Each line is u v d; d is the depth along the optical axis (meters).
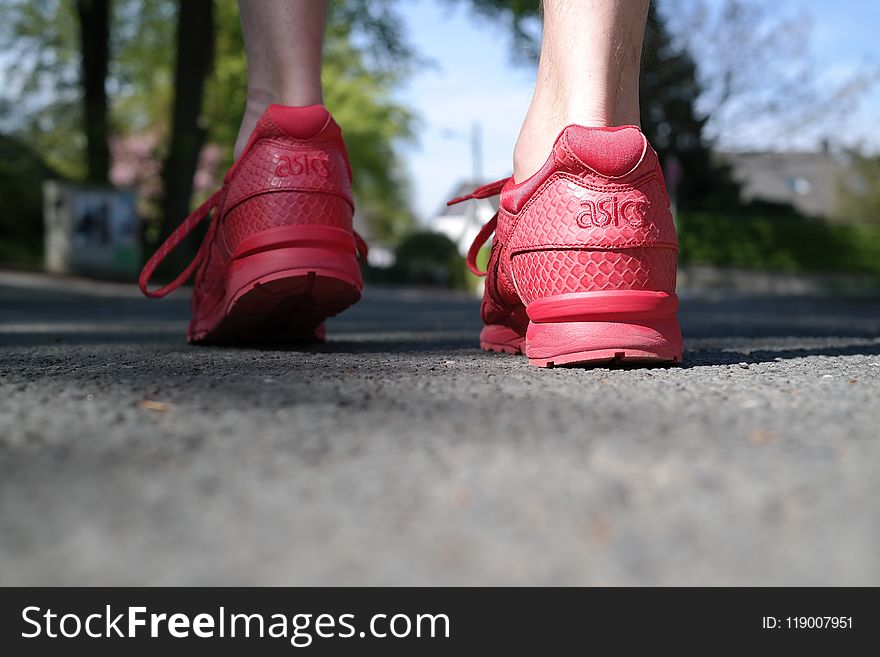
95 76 17.00
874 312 8.14
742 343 2.82
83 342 2.73
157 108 24.62
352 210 2.18
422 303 10.96
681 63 22.31
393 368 1.70
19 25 17.83
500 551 0.57
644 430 0.98
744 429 0.99
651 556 0.56
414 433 0.95
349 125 25.02
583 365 1.75
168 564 0.55
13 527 0.62
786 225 22.70
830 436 0.96
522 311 2.10
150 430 0.97
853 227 22.86
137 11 19.48
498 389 1.33
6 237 17.95
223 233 2.19
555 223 1.73
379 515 0.65
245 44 2.22
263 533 0.61
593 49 1.81
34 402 1.16
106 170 17.02
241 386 1.35
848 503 0.68
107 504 0.68
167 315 6.24
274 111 2.08
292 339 2.56
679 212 23.64
